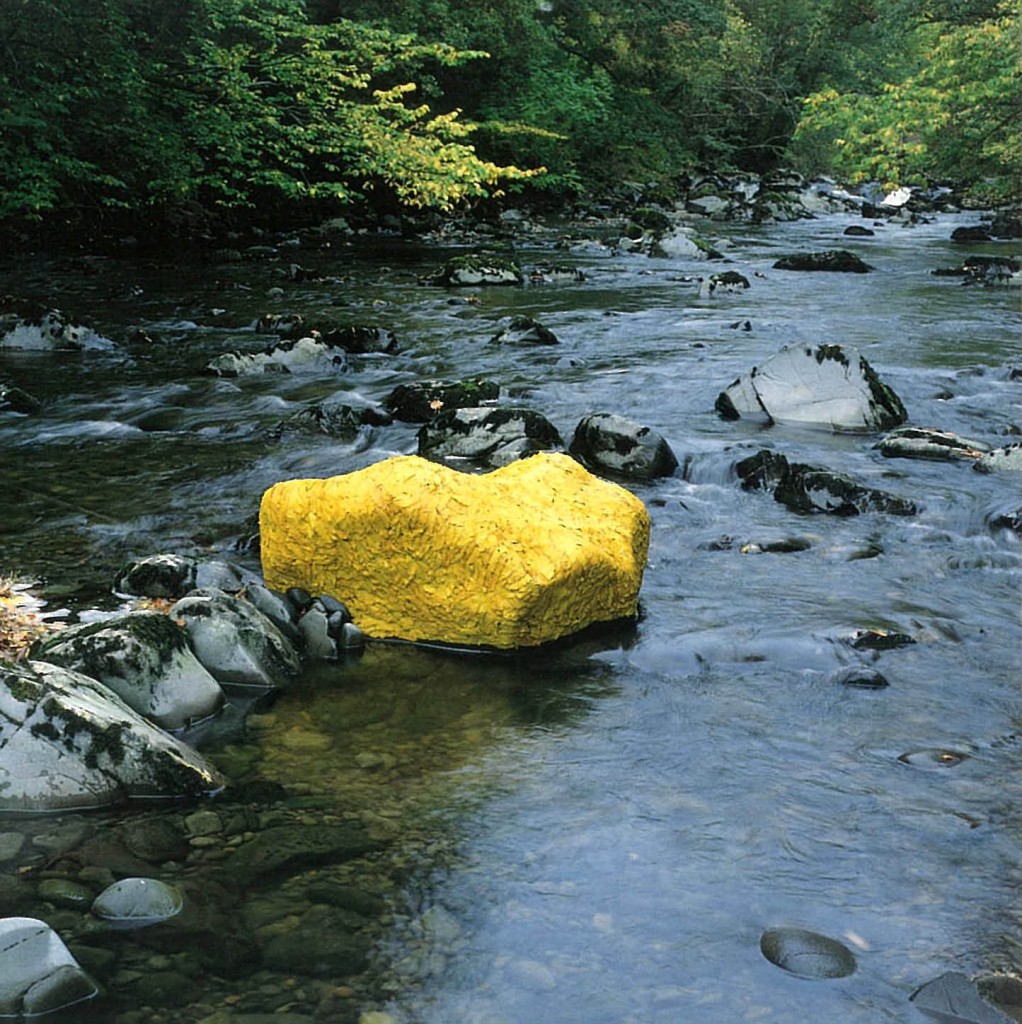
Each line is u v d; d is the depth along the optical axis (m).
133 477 7.09
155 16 18.33
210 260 18.22
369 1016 2.60
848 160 28.28
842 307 14.41
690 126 40.47
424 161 18.86
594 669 4.54
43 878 3.08
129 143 18.11
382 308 13.91
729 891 3.10
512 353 11.27
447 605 4.64
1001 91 24.48
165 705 4.00
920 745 3.95
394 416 8.69
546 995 2.69
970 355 11.31
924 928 2.96
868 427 8.46
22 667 3.71
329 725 4.05
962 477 7.23
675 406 9.12
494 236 23.19
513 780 3.68
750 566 5.69
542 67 30.73
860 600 5.27
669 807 3.53
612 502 5.12
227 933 2.88
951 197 35.88
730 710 4.20
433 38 26.33
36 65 16.47
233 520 6.27
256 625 4.44
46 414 8.73
